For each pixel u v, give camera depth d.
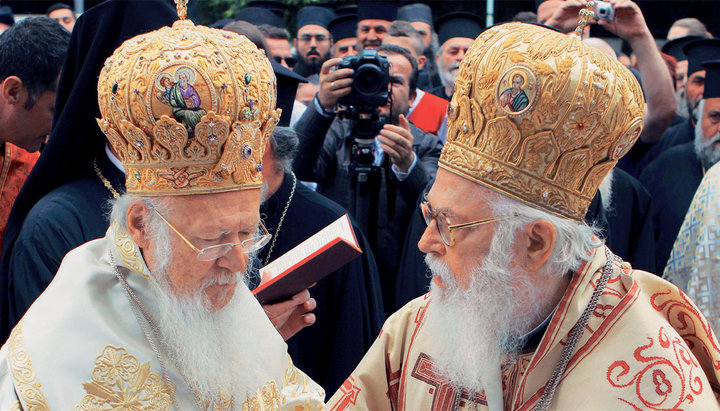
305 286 2.35
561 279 1.85
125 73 1.74
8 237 2.51
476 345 1.83
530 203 1.77
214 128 1.71
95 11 2.27
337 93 3.47
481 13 9.73
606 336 1.78
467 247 1.80
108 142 2.44
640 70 4.50
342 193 4.05
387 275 3.75
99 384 1.78
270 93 1.87
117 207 1.90
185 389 1.88
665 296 1.87
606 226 3.06
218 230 1.77
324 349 2.95
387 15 5.76
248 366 1.97
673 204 4.47
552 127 1.72
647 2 8.73
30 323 1.82
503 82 1.72
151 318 1.88
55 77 2.74
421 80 5.86
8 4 8.74
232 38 1.83
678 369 1.72
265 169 2.82
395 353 2.05
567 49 1.72
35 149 2.94
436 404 1.95
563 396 1.77
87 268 1.88
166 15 2.31
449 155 1.84
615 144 1.80
